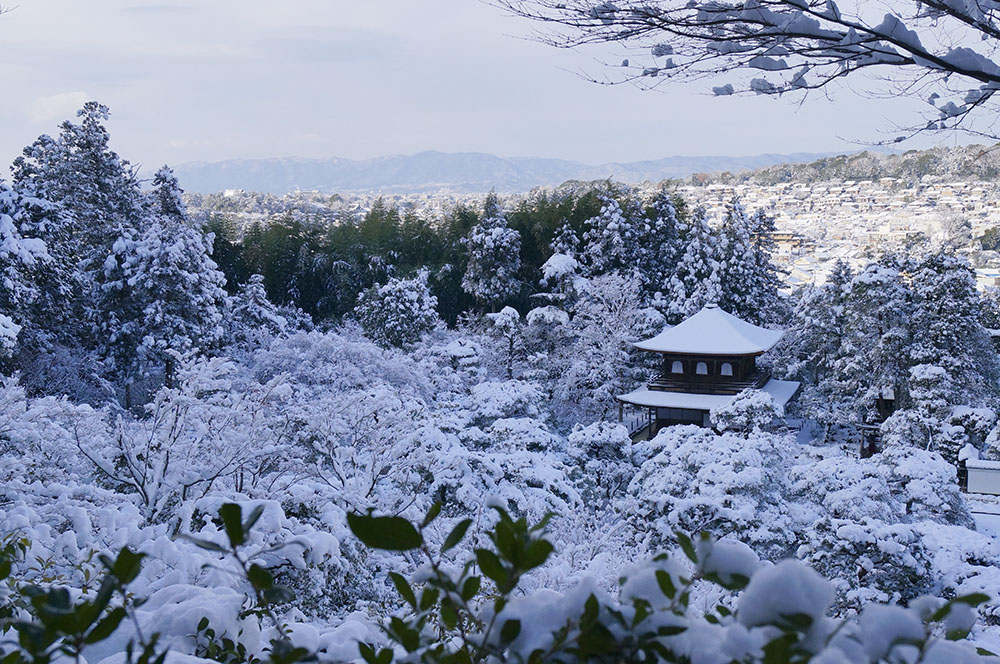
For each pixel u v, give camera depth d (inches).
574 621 48.4
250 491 435.2
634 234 2245.3
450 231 2443.4
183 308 1491.1
